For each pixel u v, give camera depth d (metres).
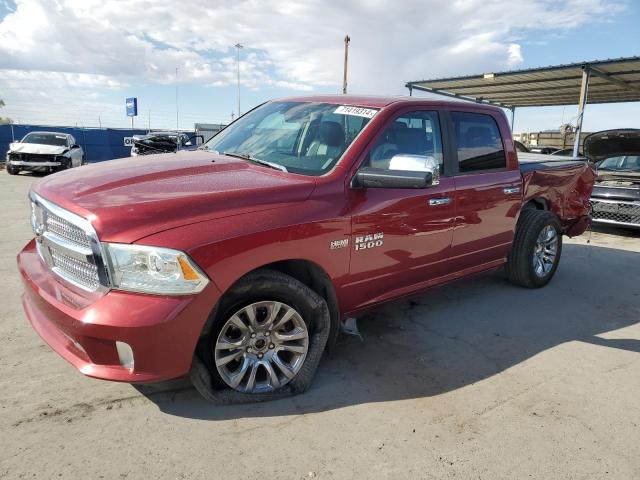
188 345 2.55
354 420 2.86
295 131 3.69
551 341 4.12
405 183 3.00
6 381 3.07
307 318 3.07
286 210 2.86
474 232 4.26
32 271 3.00
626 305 5.14
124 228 2.43
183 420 2.77
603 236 8.98
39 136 19.14
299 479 2.38
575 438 2.79
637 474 2.53
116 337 2.41
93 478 2.30
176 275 2.45
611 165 10.13
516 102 24.64
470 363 3.66
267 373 3.01
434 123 3.95
